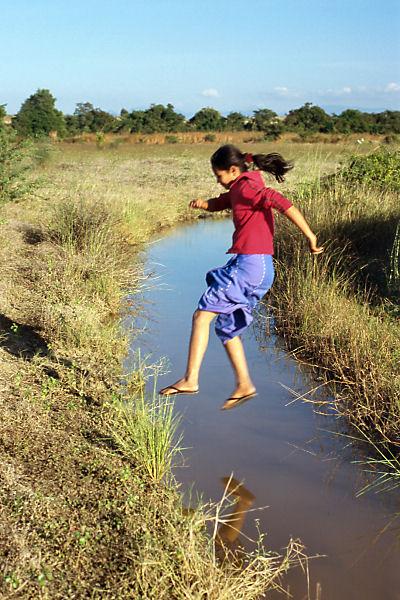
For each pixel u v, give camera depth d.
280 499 4.61
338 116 49.50
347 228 9.48
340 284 8.30
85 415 5.29
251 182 4.55
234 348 4.69
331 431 5.59
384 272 8.45
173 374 6.63
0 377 5.70
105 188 17.59
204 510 4.38
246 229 4.55
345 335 6.88
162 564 3.53
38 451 4.65
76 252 9.88
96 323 7.46
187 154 33.53
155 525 3.99
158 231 15.20
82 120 53.09
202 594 3.45
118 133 53.62
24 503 3.96
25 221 12.59
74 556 3.63
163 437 4.86
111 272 9.33
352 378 6.25
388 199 10.62
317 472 4.96
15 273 9.01
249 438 5.44
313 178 12.49
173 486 4.62
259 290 4.59
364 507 4.55
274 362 7.14
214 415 5.84
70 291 8.18
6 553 3.56
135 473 4.56
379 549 4.12
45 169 22.11
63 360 6.41
